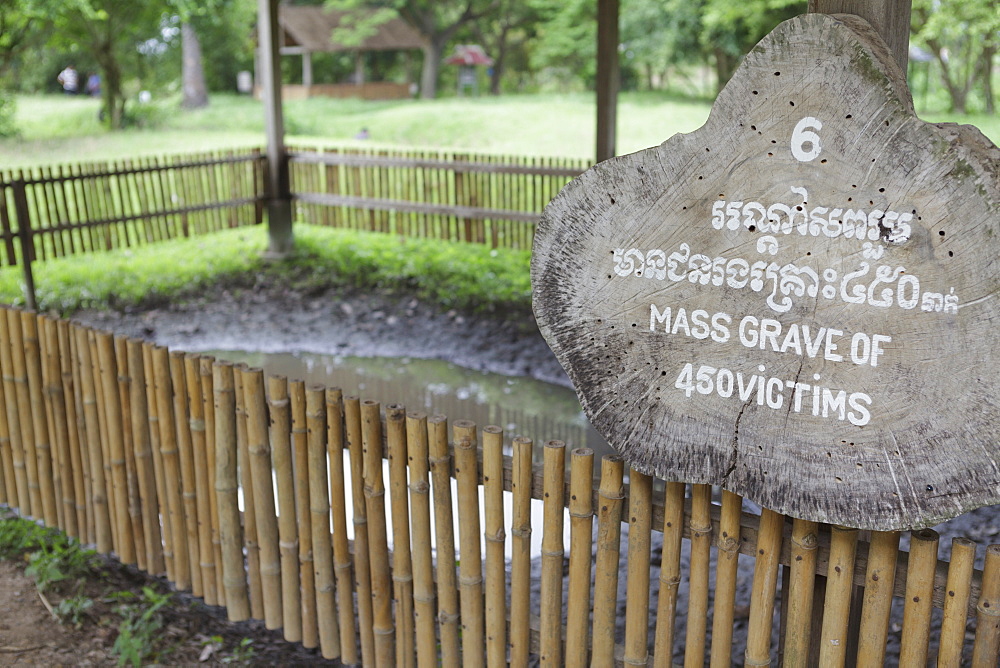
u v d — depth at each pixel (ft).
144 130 70.95
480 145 65.00
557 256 7.68
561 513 8.81
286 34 103.50
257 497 10.78
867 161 6.48
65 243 27.55
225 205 30.63
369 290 29.01
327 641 10.79
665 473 7.59
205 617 12.41
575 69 103.65
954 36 60.90
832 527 7.41
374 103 93.50
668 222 7.23
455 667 9.90
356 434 9.82
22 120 75.41
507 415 20.53
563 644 9.30
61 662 10.88
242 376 10.43
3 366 13.16
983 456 6.46
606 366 7.70
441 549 9.53
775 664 11.28
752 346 7.11
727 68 85.05
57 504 13.26
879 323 6.64
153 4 65.72
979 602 7.18
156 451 11.71
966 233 6.25
